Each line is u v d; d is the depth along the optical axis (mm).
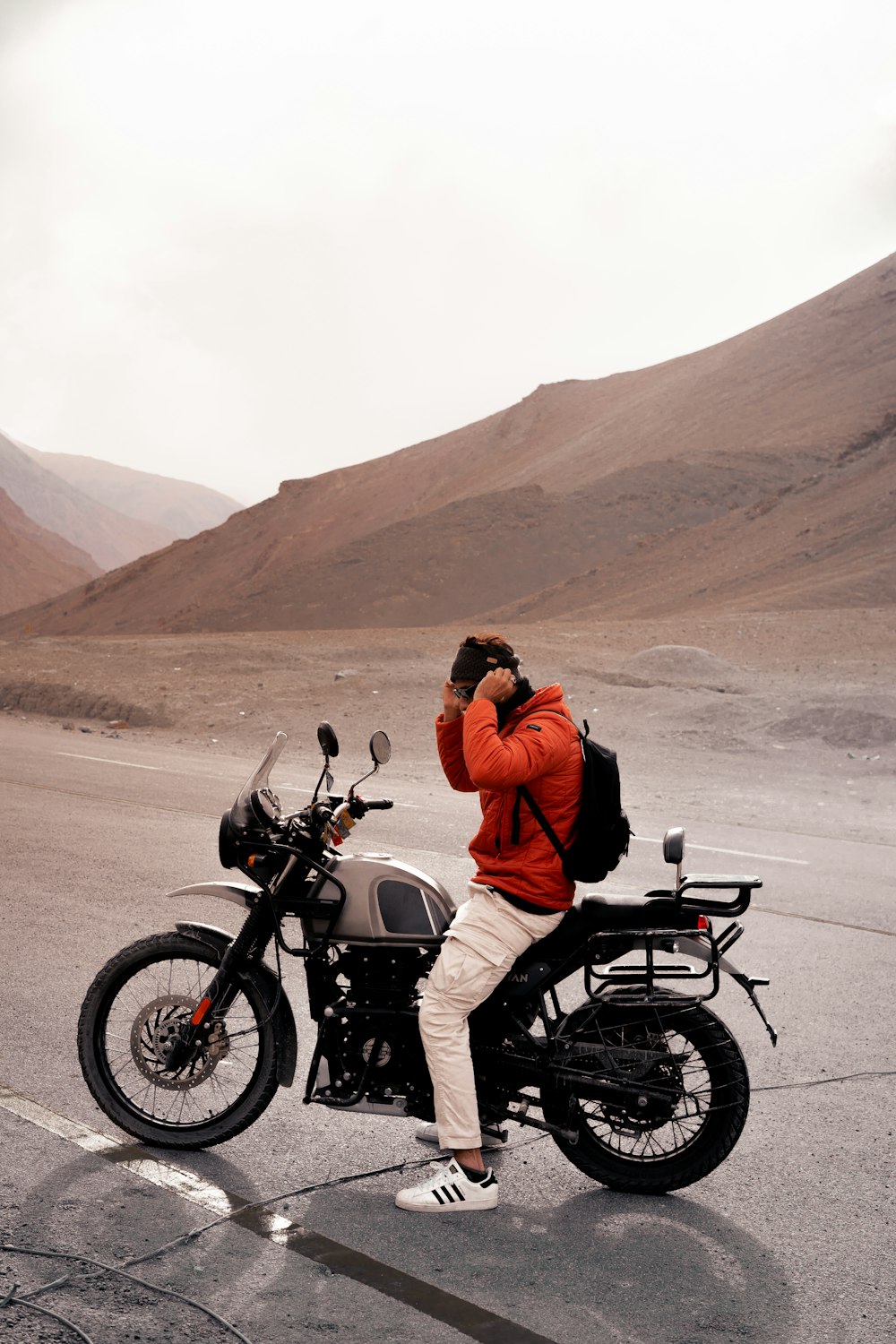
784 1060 5172
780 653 35750
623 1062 3848
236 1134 4098
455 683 3994
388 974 3920
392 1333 3021
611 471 190250
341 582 151750
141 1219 3576
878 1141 4363
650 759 17391
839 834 11516
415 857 9281
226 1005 4137
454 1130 3723
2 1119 4266
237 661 34188
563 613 93875
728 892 8594
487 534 158125
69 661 36375
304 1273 3307
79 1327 2971
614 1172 3945
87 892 7945
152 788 13406
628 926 3822
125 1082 4637
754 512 106438
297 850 3932
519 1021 3889
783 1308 3219
